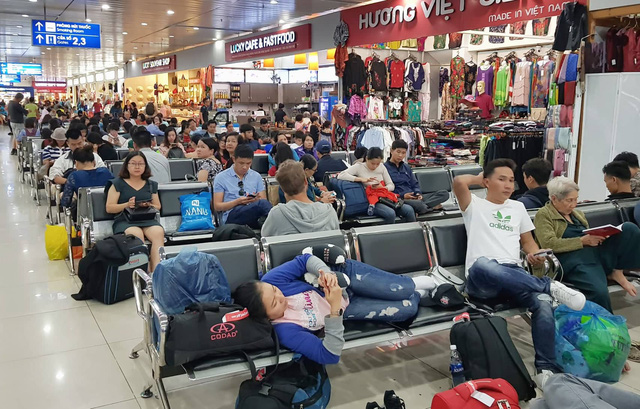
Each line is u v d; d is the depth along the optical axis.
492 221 3.48
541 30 9.75
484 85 10.30
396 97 11.25
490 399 2.39
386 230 3.47
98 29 11.84
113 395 2.96
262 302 2.52
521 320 4.09
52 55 23.98
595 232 3.49
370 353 3.53
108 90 33.00
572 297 3.03
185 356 2.36
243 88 18.98
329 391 2.68
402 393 3.00
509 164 3.49
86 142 7.38
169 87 24.97
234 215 4.73
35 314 4.07
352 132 10.16
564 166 6.89
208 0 10.92
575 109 6.70
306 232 3.44
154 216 4.56
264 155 7.28
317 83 17.03
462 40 11.02
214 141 6.55
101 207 4.69
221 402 2.92
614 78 6.29
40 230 6.64
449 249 3.59
